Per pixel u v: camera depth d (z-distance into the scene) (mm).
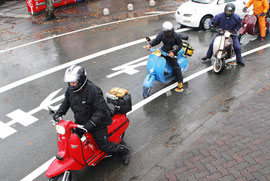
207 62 8125
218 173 3881
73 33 12062
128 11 15625
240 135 4672
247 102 5723
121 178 4035
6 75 8172
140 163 4312
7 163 4547
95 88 3492
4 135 5297
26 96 6824
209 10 10938
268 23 9930
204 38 10312
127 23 13039
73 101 3553
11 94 6980
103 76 7605
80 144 3572
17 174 4297
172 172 4020
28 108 6254
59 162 3490
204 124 5152
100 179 4043
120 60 8680
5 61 9336
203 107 5754
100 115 3508
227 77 7059
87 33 11898
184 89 6598
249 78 6840
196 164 4113
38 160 4582
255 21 9023
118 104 4305
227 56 7379
